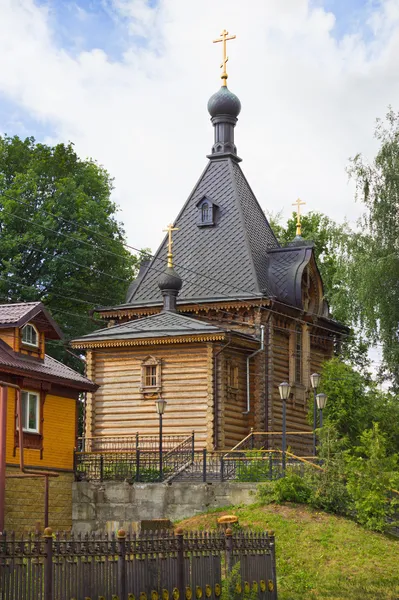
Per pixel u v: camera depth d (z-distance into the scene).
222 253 51.59
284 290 50.56
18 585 17.77
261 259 51.84
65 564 18.70
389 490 32.56
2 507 27.16
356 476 32.25
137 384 45.84
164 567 20.67
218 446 44.00
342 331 56.34
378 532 31.14
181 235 53.31
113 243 61.62
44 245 56.91
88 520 36.28
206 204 53.28
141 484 35.56
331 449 33.91
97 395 46.59
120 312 51.75
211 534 22.23
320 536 30.23
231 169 54.59
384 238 47.06
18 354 35.75
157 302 50.97
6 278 56.28
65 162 61.50
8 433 34.28
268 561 23.66
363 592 25.83
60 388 37.72
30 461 35.41
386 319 46.09
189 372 44.91
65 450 37.47
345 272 47.12
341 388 46.06
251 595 22.62
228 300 48.62
